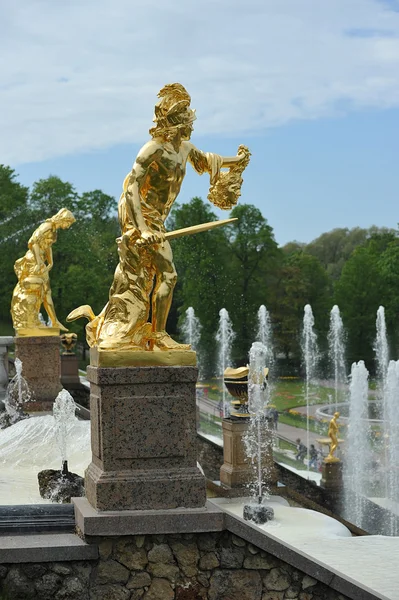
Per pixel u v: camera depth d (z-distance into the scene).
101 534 7.30
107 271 64.19
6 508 7.79
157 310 8.02
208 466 20.94
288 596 7.55
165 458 7.64
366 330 73.88
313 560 7.59
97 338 8.14
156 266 8.09
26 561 7.24
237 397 17.61
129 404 7.62
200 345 66.94
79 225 61.47
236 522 7.49
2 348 20.14
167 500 7.54
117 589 7.35
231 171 8.91
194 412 7.72
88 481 7.84
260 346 21.28
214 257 67.44
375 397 58.97
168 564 7.43
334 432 21.09
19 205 59.59
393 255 79.31
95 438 7.89
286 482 20.59
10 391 20.69
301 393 63.50
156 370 7.66
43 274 21.52
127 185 8.17
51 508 7.86
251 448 17.02
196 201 67.69
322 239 105.00
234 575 7.50
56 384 21.20
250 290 69.00
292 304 72.62
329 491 20.58
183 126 8.26
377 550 12.02
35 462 15.20
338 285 74.88
